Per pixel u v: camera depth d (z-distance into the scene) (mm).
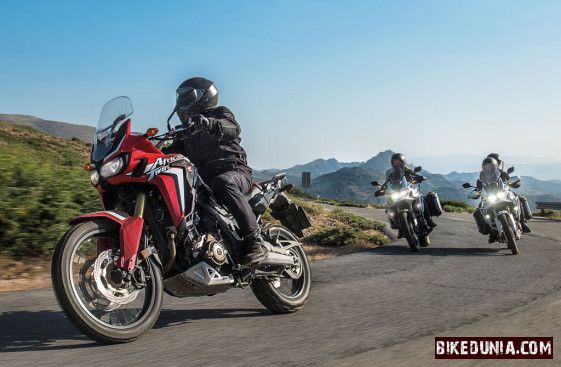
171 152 4688
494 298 5320
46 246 7594
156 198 4035
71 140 87750
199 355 3428
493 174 10562
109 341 3598
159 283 3906
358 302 5211
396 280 6504
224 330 4102
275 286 4758
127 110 3965
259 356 3408
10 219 7395
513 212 10734
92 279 3678
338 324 4312
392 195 10445
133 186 3943
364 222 16469
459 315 4586
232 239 4473
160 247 4043
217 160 4531
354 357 3371
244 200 4488
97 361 3275
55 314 4582
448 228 15172
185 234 4113
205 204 4383
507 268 7477
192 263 4172
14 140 70062
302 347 3623
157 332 4023
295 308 4801
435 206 10664
